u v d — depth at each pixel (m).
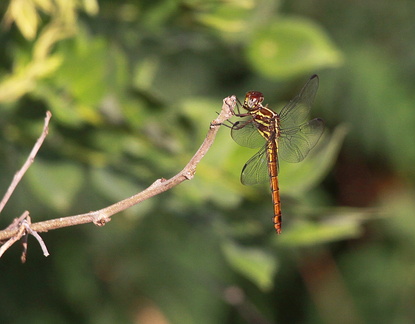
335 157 2.44
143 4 2.30
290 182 2.30
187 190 2.30
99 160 2.30
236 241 2.30
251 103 2.30
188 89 2.42
